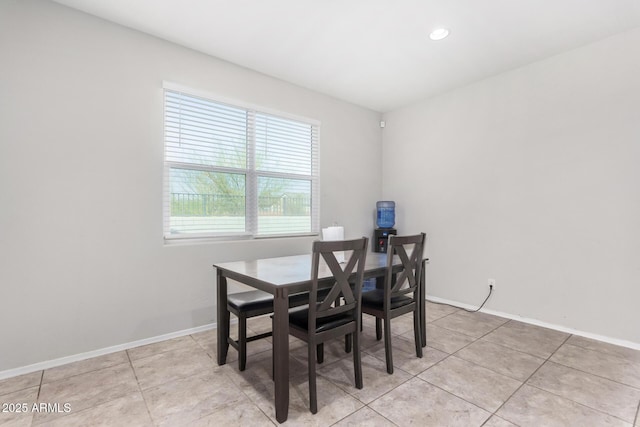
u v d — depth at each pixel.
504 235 3.33
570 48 2.85
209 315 2.97
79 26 2.35
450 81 3.55
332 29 2.57
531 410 1.73
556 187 2.97
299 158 3.75
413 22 2.47
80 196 2.34
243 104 3.21
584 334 2.79
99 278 2.42
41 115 2.20
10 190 2.10
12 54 2.11
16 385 1.99
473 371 2.17
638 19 2.43
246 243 3.22
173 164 2.82
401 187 4.35
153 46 2.68
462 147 3.69
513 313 3.26
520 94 3.21
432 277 3.99
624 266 2.60
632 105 2.57
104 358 2.37
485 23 2.48
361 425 1.62
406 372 2.16
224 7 2.31
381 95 3.96
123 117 2.53
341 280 1.88
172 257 2.77
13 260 2.11
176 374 2.13
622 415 1.68
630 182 2.58
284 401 1.65
